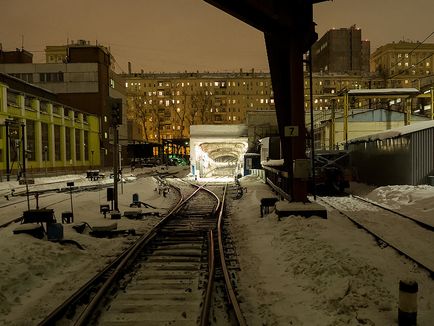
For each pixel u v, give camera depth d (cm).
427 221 1305
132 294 692
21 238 958
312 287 692
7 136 3594
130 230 1236
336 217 1392
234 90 12269
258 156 4219
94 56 7200
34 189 2859
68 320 600
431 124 2150
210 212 1728
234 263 883
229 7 1104
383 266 783
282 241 1036
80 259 948
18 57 7706
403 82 12088
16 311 644
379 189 2108
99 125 7044
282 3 1201
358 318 557
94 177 4028
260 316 601
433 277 742
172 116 12212
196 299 669
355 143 3047
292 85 1298
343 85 11456
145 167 7319
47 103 5044
